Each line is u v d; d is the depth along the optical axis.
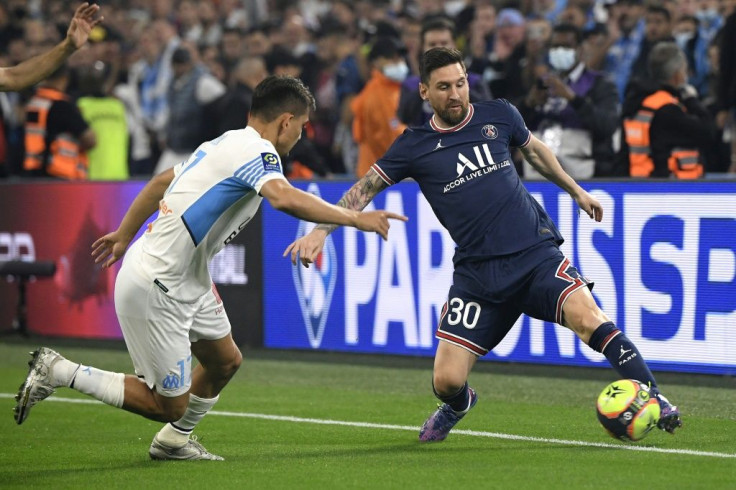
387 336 32.62
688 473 18.80
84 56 48.16
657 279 28.69
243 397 28.09
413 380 30.23
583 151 33.94
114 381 19.47
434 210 21.89
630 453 20.66
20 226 39.25
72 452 21.58
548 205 30.02
